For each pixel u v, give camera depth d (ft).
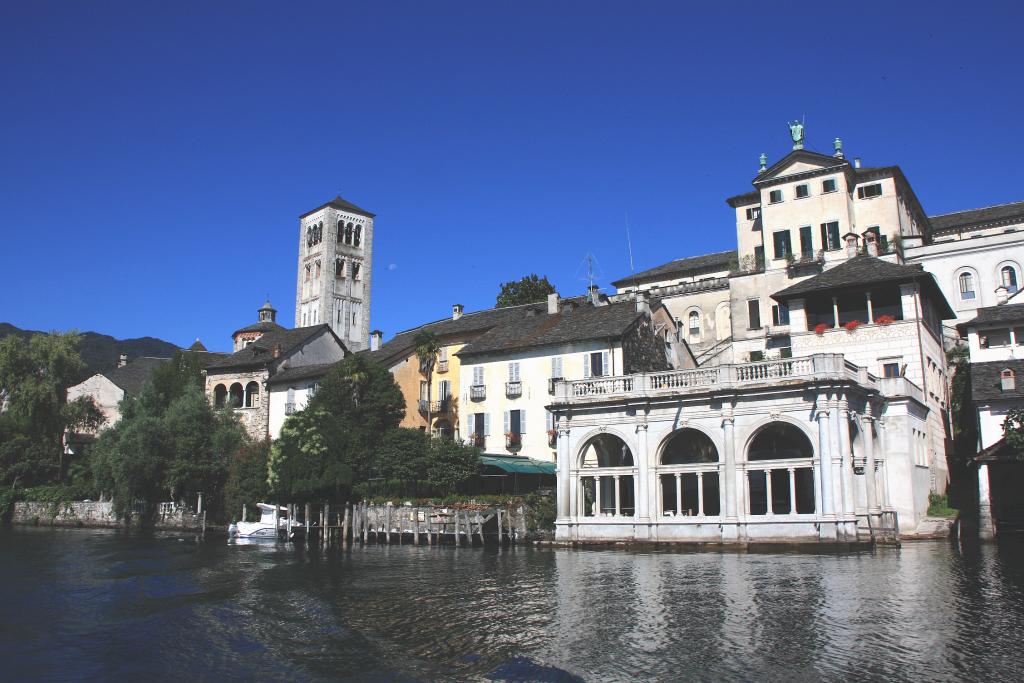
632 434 129.39
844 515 112.37
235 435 224.94
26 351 264.93
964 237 229.25
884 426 134.82
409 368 215.72
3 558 139.95
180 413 228.84
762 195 217.77
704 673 51.16
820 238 208.13
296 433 177.37
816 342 154.20
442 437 179.32
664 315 204.64
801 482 146.72
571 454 134.72
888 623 63.16
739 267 219.41
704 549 120.26
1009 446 129.59
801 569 94.22
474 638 64.34
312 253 402.11
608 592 82.69
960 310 212.84
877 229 207.21
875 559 102.68
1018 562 97.19
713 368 124.06
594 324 189.06
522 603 79.15
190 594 94.48
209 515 218.38
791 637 59.47
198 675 57.11
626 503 153.69
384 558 131.03
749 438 120.26
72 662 61.67
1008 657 52.85
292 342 260.01
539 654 57.88
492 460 172.96
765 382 118.73
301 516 181.68
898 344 146.72
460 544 151.12
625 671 52.42
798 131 219.41
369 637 66.95
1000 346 163.22
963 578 84.23
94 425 278.87
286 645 65.26
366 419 188.03
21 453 263.49
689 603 74.43
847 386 115.24
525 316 216.33
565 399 134.82
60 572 118.01
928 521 131.85
